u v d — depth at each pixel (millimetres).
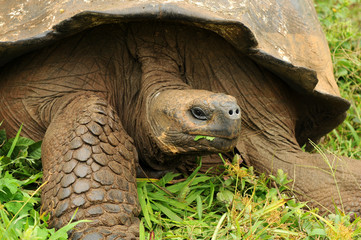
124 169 4234
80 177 4020
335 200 5074
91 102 4426
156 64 4977
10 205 4152
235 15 4758
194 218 4699
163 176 5035
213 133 3920
